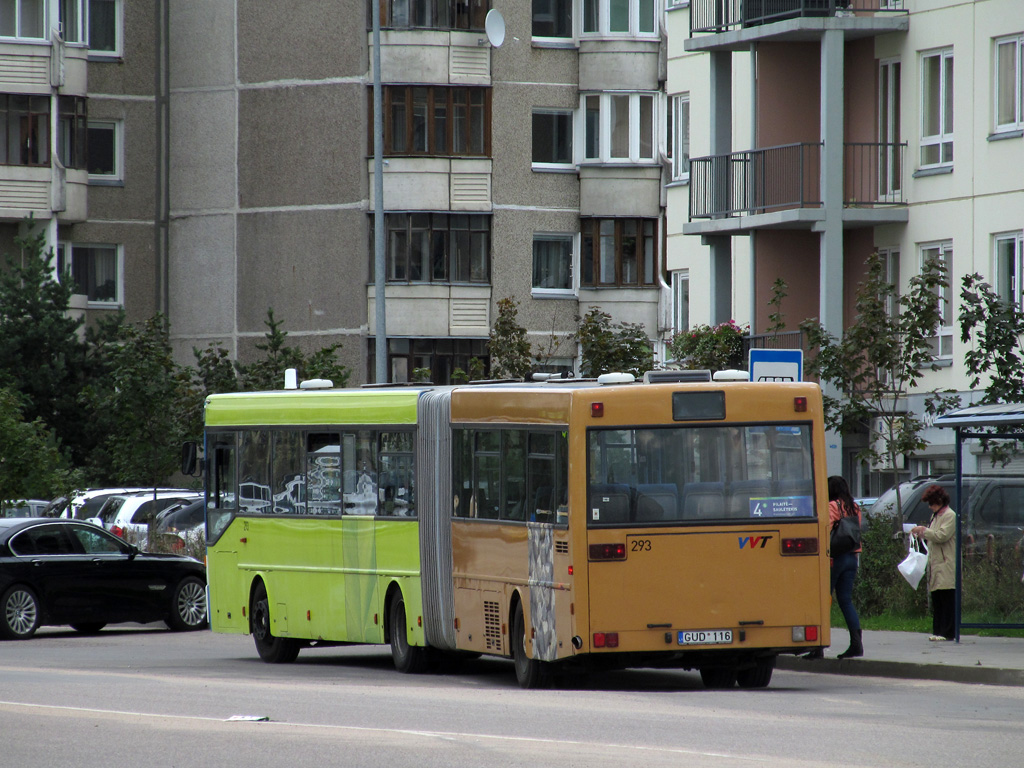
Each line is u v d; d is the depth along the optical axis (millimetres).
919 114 128750
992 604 76188
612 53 191125
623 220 191500
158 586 103438
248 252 192375
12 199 188000
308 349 188875
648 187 191875
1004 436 73438
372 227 187125
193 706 53594
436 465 71000
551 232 190375
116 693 58469
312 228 188750
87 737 44375
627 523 60625
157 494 132750
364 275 186625
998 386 90938
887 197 131375
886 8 132000
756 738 43844
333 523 77812
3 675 67438
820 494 62000
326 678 69688
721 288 145125
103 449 163500
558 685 65250
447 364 186750
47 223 190000
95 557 100812
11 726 46906
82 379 169625
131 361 143000
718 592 60938
